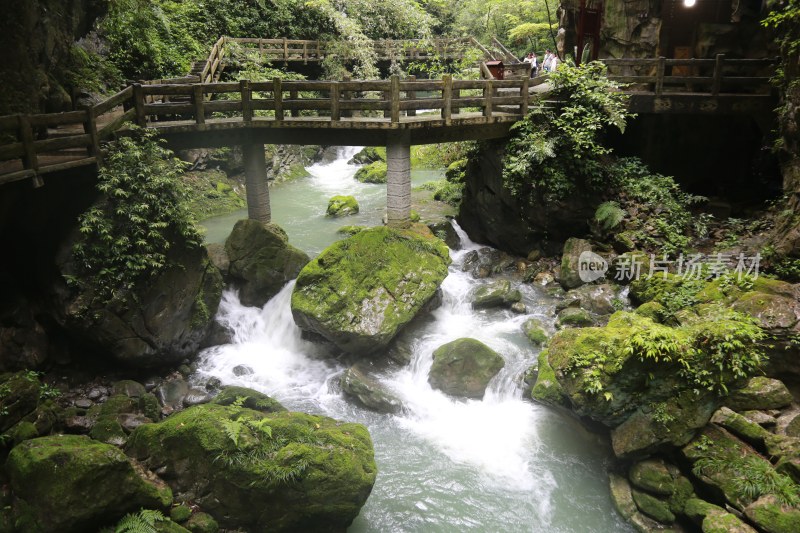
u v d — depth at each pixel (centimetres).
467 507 681
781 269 875
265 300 1071
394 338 953
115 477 554
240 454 602
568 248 1119
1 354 751
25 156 711
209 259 966
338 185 1947
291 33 2402
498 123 1130
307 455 611
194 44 1953
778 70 1017
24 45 884
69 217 831
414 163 2156
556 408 783
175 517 593
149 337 860
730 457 626
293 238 1364
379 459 757
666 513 626
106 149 857
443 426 812
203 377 916
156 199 852
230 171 1834
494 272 1200
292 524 616
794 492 563
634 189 1149
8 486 580
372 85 986
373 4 2536
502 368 873
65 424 709
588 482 707
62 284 800
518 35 2580
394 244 989
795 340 710
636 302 969
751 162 1320
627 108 1205
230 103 1039
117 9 1345
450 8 3153
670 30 1320
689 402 641
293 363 970
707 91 1291
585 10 1301
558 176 1095
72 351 852
